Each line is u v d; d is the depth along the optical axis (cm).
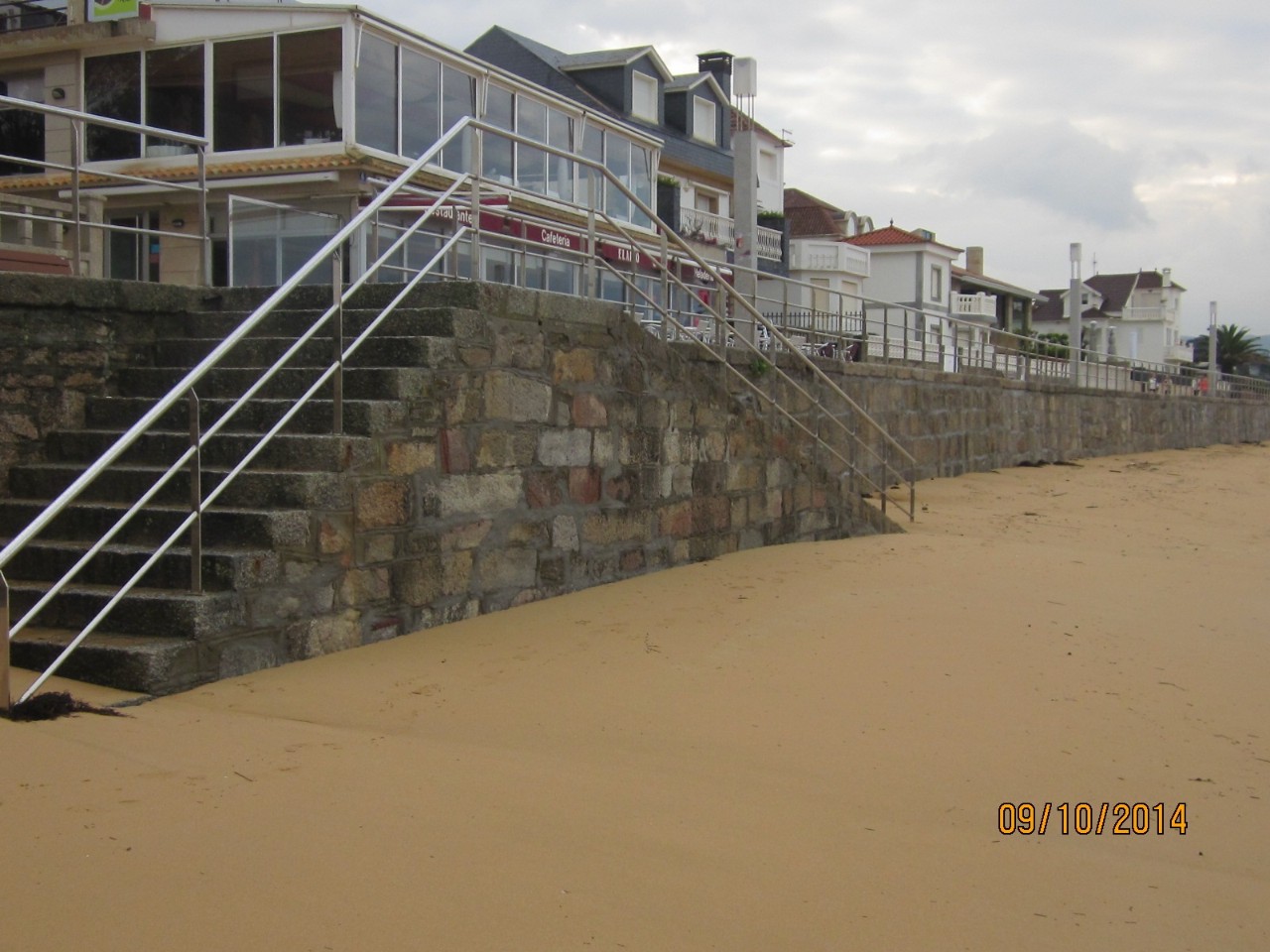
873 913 366
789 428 1098
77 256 800
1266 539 1434
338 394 654
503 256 1394
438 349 700
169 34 2323
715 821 434
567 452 817
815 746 532
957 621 787
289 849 381
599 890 368
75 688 530
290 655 605
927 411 2027
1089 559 1075
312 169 2177
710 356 1023
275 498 624
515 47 3906
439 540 702
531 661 642
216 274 2217
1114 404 3127
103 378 771
